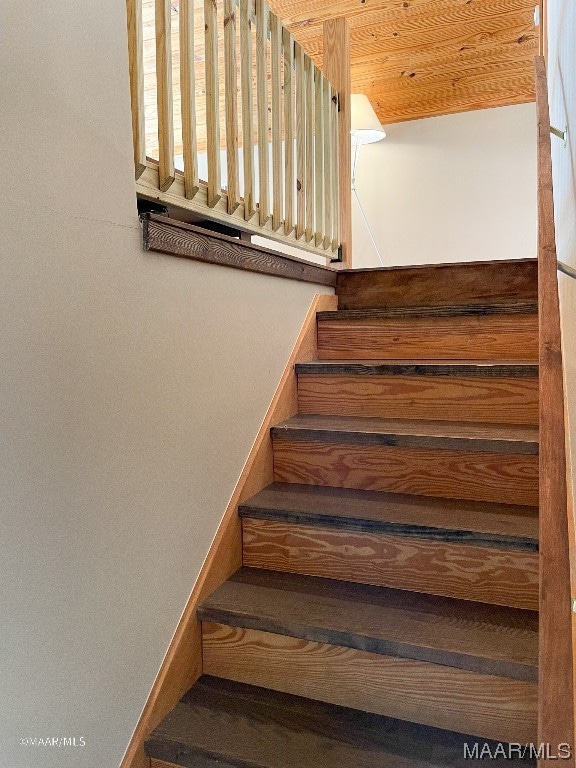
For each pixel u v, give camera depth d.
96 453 1.05
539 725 0.57
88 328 1.03
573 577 0.98
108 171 1.07
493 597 1.37
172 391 1.29
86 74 1.01
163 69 1.33
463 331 2.05
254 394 1.72
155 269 1.22
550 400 0.80
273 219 1.99
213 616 1.36
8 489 0.87
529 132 3.63
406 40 3.26
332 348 2.23
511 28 3.12
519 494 1.55
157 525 1.24
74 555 1.00
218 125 1.60
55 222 0.95
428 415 1.86
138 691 1.18
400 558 1.44
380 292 2.44
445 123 3.83
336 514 1.49
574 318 1.26
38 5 0.90
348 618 1.31
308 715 1.25
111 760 1.10
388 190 3.98
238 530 1.58
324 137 2.52
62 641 0.98
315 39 3.31
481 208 3.77
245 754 1.13
